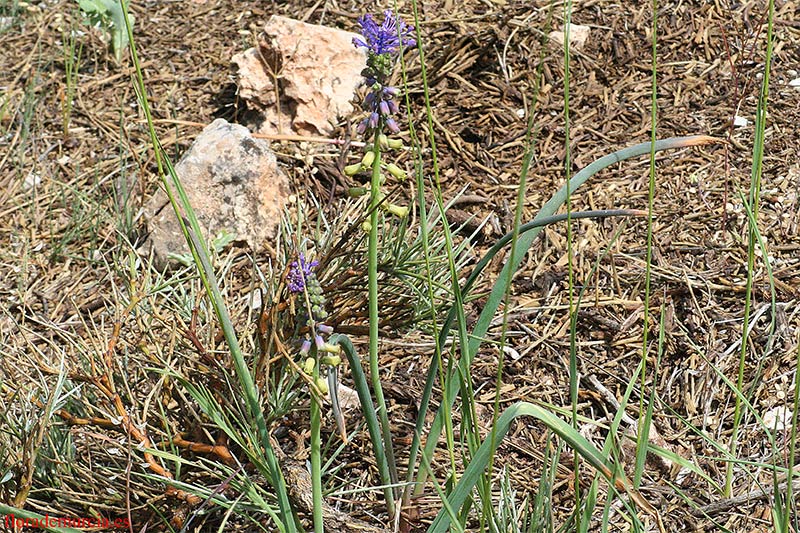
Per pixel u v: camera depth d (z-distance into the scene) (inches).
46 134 93.5
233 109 94.5
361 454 68.7
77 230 83.0
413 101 89.9
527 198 81.7
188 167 80.6
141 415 65.1
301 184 84.4
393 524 63.0
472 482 56.1
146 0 111.0
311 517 62.9
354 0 102.0
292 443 68.5
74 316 78.2
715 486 64.9
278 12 104.4
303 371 56.4
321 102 89.7
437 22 95.7
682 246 77.6
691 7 95.2
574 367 57.2
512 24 93.7
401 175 58.3
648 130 84.7
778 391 69.9
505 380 72.3
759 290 74.5
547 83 90.1
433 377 61.2
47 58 103.0
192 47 103.1
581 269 77.3
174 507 63.9
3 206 86.2
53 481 64.5
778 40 90.4
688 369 71.7
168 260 80.5
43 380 65.9
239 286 78.6
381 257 69.6
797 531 60.7
